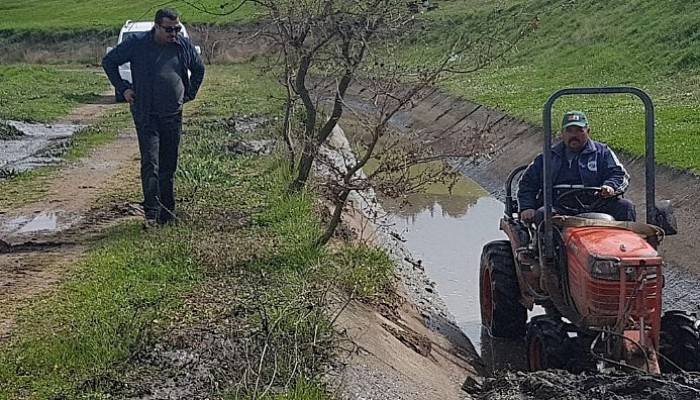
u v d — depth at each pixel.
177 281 8.07
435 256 12.41
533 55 29.03
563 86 23.64
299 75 10.65
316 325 6.93
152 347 6.59
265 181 11.95
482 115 21.16
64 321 7.02
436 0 15.77
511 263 9.02
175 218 9.84
